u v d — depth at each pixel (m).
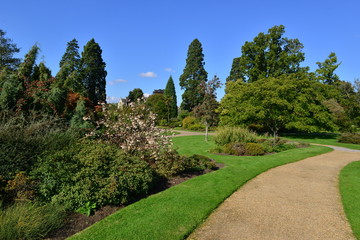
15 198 3.77
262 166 8.12
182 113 38.56
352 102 25.41
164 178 6.37
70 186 4.19
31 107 6.88
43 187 4.05
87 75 31.20
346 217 4.14
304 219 4.07
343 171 7.59
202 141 16.47
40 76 8.45
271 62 27.41
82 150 5.15
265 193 5.45
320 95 21.86
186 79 43.56
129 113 7.32
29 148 4.65
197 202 4.67
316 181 6.49
